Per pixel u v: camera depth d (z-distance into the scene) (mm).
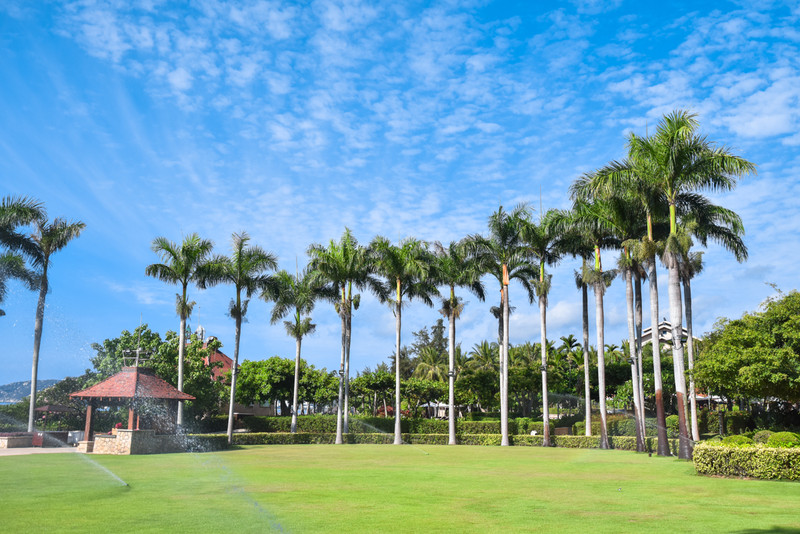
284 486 17844
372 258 52188
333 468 24766
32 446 37688
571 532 10734
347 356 53188
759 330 27344
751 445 21281
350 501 14656
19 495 15320
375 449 41438
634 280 42719
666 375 58656
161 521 11562
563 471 24016
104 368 51469
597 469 25016
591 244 46281
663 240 36969
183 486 17578
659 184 30703
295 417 53406
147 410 40125
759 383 25641
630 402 60344
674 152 29078
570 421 67438
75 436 43344
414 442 52625
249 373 66500
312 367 71250
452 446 47906
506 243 50031
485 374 68750
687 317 40406
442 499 15180
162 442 35406
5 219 35688
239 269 44812
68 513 12453
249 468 24391
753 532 10781
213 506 13602
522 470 24438
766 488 17766
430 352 99875
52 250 37719
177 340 57875
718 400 55812
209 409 59688
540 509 13516
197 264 44094
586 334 48969
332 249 51969
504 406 49562
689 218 35656
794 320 25922
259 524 11328
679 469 24875
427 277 51844
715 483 19219
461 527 11172
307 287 53000
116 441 33656
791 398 26797
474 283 53844
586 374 48562
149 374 37438
